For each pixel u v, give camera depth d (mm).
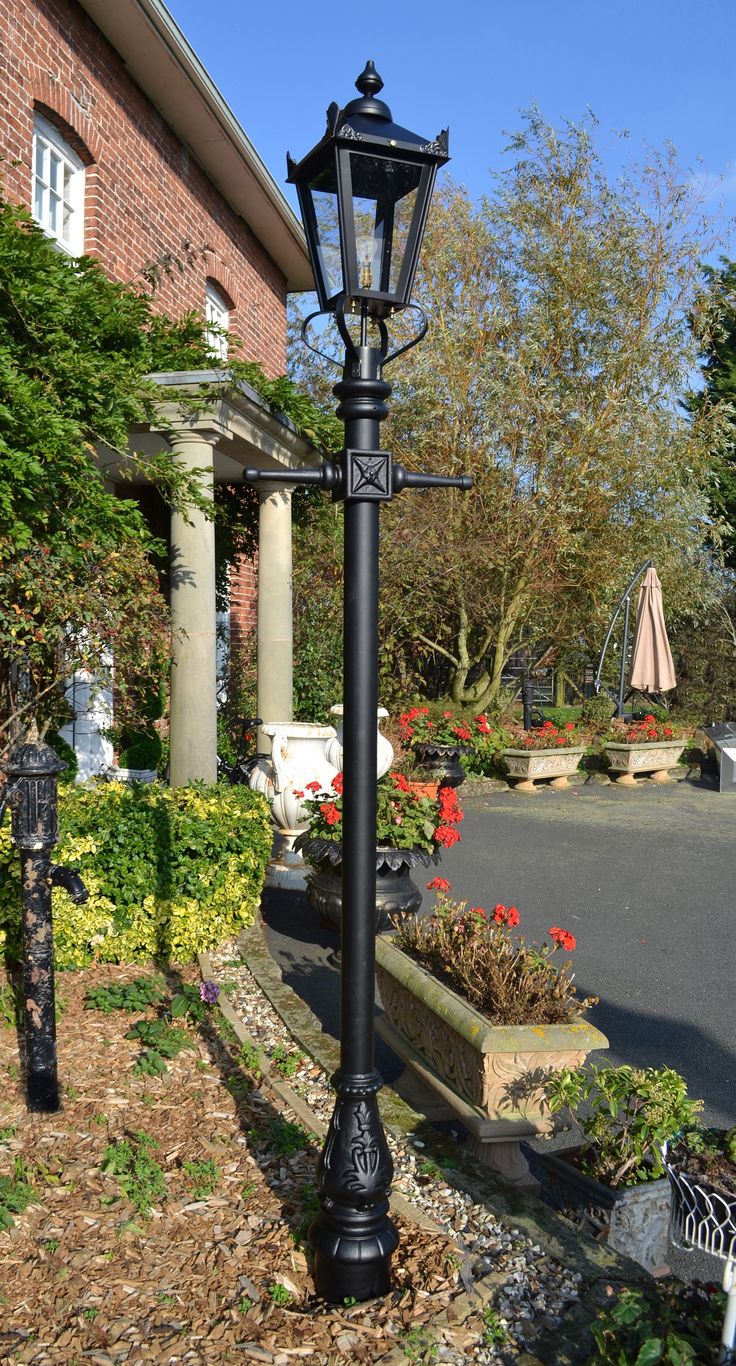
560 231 14477
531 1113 3373
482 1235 2928
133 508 5602
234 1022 4496
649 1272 2875
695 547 15906
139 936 5191
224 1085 3865
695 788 14539
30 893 3498
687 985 5859
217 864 5543
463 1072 3500
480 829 10906
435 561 14602
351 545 2516
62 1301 2533
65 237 7883
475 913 4199
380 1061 4508
